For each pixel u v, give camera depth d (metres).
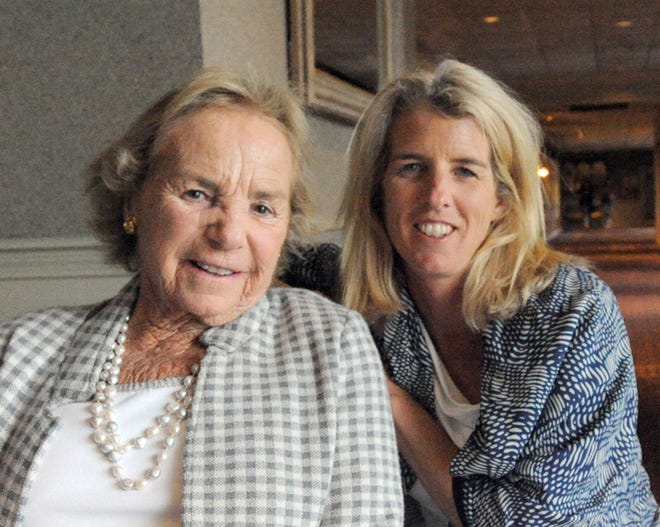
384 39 4.30
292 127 1.31
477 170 1.52
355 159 1.66
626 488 1.55
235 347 1.27
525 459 1.42
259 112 1.27
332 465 1.21
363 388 1.26
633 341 6.57
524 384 1.41
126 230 1.38
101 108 2.39
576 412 1.40
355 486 1.20
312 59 3.05
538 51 10.72
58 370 1.30
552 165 1.73
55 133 2.42
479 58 11.05
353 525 1.18
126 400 1.25
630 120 19.19
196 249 1.24
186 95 1.25
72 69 2.39
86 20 2.38
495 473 1.42
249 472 1.17
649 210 29.70
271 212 1.27
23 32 2.41
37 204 2.45
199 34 2.30
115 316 1.33
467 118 1.51
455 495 1.47
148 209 1.26
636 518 1.60
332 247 1.82
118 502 1.18
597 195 29.70
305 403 1.23
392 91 1.59
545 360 1.41
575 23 9.11
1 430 1.27
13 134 2.44
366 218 1.65
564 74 12.74
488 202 1.54
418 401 1.64
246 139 1.24
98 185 1.39
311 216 1.40
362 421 1.24
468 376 1.60
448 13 8.22
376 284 1.65
